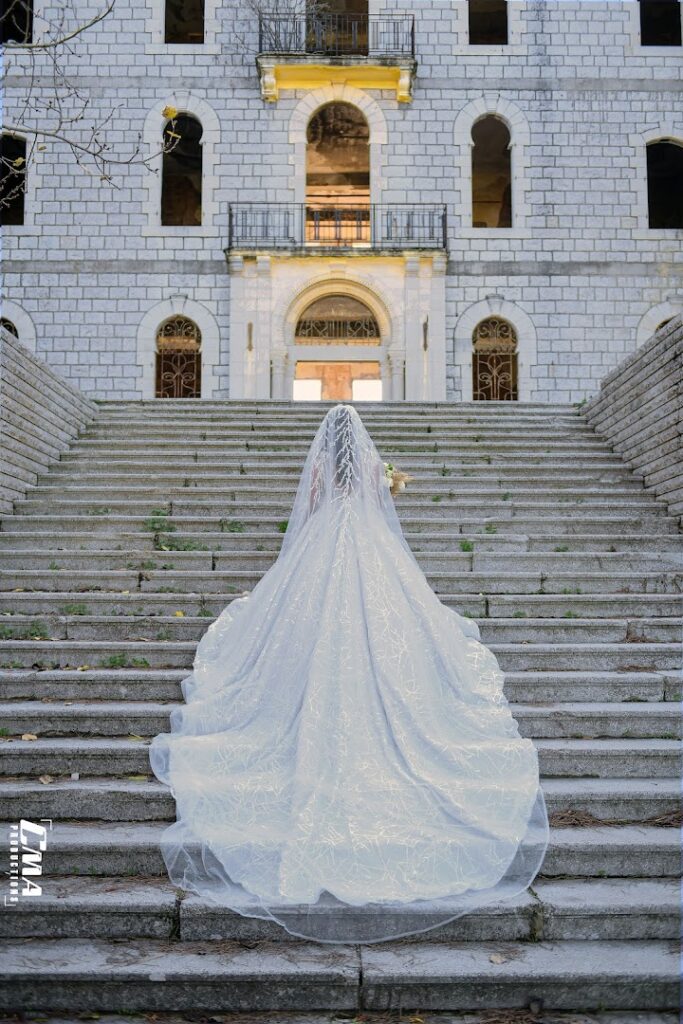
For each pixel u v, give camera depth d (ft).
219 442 29.27
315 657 13.32
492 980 10.90
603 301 56.90
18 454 25.38
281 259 55.67
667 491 25.30
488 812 12.48
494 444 29.63
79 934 11.85
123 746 14.90
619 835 13.20
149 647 18.07
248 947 11.58
